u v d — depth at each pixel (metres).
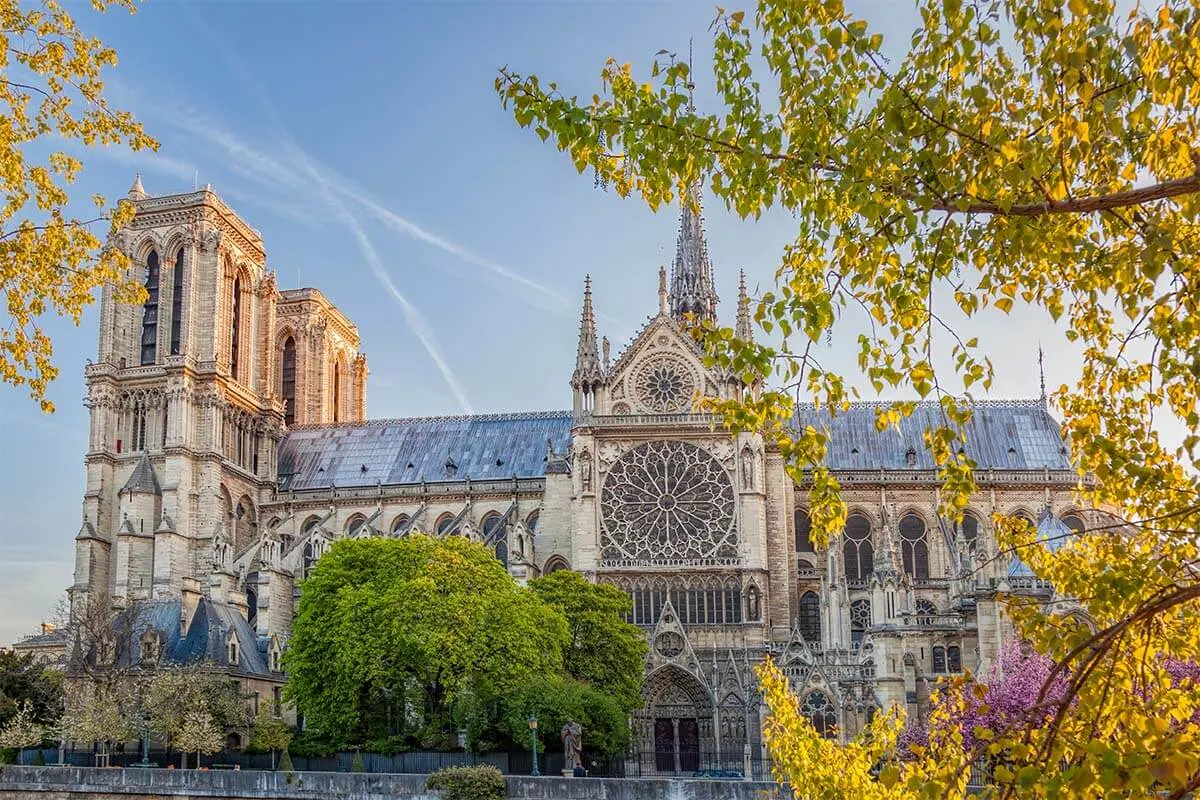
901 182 18.72
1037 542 22.27
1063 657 18.50
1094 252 18.36
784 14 19.92
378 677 93.38
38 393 31.66
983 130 18.12
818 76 19.69
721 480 127.06
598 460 128.62
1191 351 16.72
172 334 151.12
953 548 127.50
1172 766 14.37
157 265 154.50
